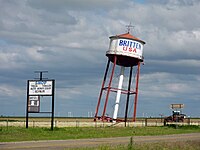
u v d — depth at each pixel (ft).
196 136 153.17
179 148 93.45
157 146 93.04
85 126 212.02
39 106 162.09
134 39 241.14
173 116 287.48
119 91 245.65
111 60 244.83
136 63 243.81
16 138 120.67
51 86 159.33
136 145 93.45
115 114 245.24
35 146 96.07
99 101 244.01
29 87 162.81
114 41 241.35
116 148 87.92
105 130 175.63
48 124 218.38
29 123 224.53
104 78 245.24
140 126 227.81
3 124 209.97
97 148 87.76
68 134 143.84
